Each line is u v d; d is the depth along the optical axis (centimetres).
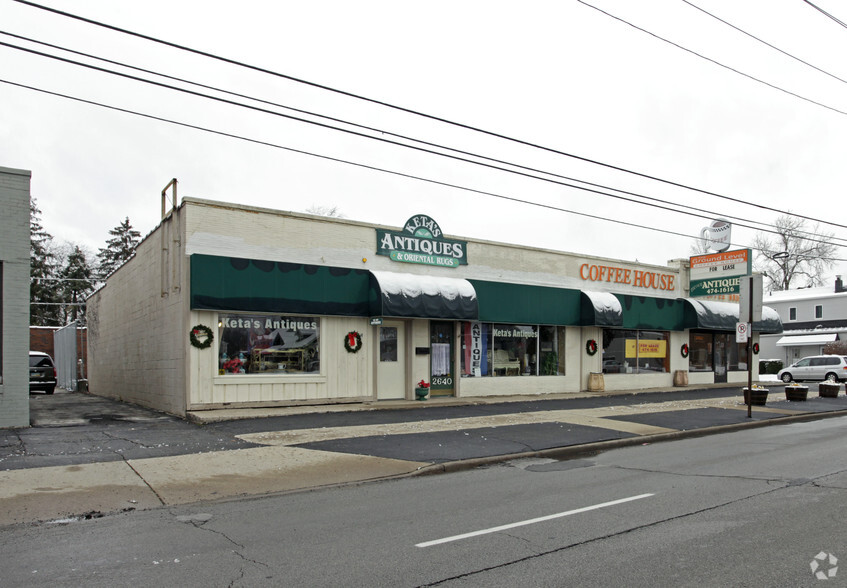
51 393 2627
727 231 2856
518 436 1292
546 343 2227
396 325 1864
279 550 586
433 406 1784
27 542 614
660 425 1499
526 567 534
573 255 2311
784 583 493
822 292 5612
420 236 1888
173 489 837
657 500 781
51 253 5734
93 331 2816
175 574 521
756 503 761
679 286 2711
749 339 1716
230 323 1548
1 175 1257
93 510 736
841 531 638
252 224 1575
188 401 1475
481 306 1988
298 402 1628
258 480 894
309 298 1630
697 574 514
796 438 1386
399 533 641
